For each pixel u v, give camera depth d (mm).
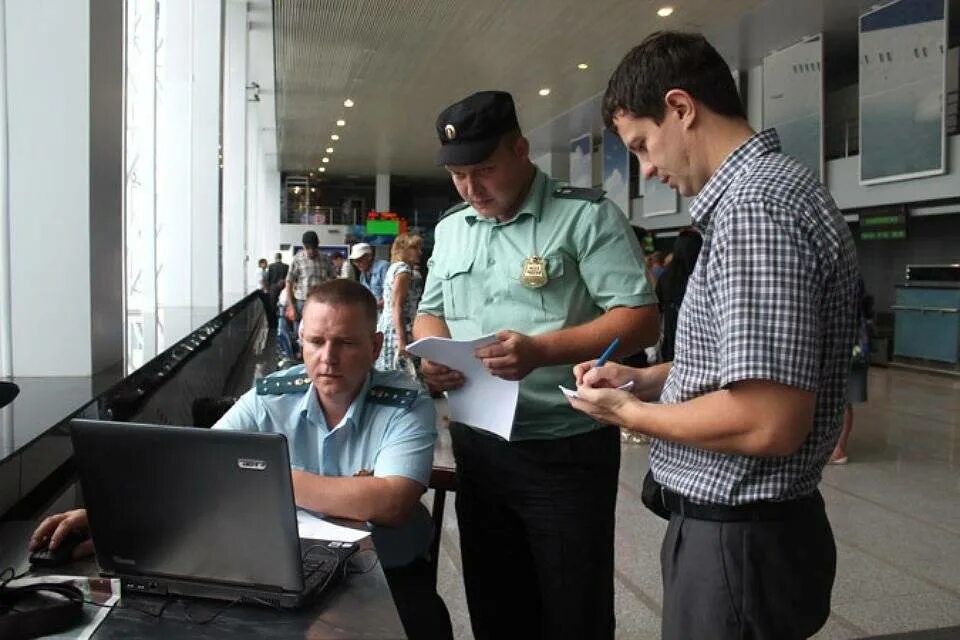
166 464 1067
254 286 18938
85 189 2465
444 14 9789
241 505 1058
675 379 1276
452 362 1707
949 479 4484
